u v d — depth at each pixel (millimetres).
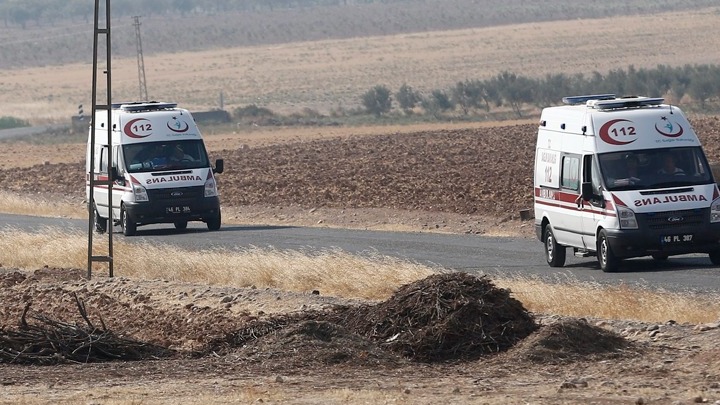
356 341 35250
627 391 28109
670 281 48406
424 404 27062
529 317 35906
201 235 77500
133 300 50375
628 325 37656
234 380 31688
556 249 57375
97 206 83625
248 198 104812
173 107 84250
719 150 113812
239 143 188250
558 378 30547
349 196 100625
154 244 70812
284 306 45781
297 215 92938
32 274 60500
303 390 29562
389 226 82500
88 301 50781
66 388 31359
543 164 59031
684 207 52688
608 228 52906
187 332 42062
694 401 26391
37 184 129750
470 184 102938
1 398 29797
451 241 69375
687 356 32500
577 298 42375
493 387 29422
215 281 53750
